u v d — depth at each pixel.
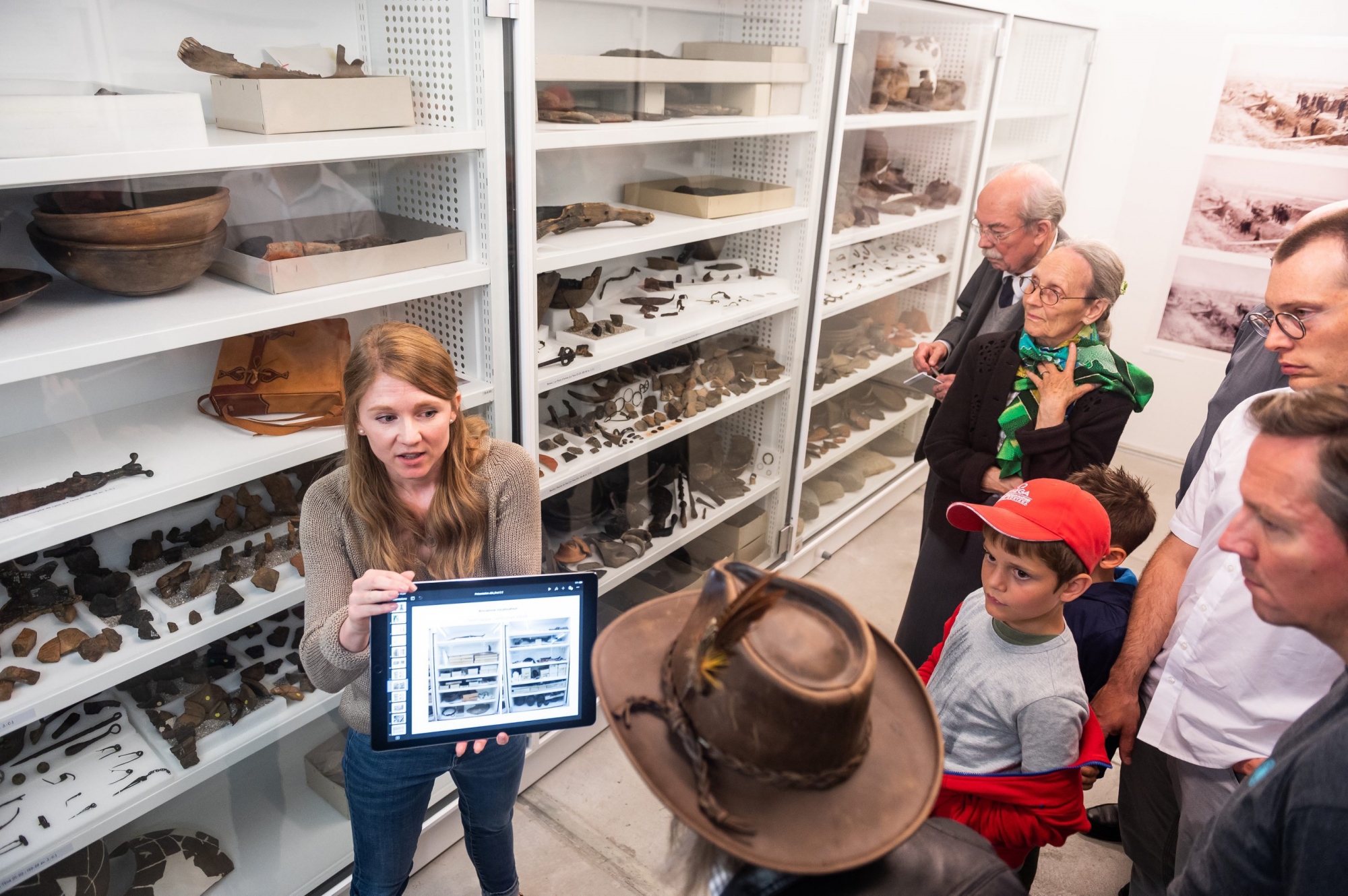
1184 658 1.53
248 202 1.62
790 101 2.80
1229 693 1.46
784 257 3.13
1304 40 3.99
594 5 2.06
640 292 2.78
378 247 1.72
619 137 2.13
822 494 3.83
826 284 3.33
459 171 1.87
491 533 1.57
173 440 1.67
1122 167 4.73
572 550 2.55
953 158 3.87
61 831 1.52
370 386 1.33
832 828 0.73
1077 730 1.37
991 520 1.35
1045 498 1.35
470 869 2.23
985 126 3.92
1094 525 1.33
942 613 2.34
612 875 2.22
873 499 4.07
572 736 2.61
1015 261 2.49
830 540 3.85
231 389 1.71
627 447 2.56
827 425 3.72
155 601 1.68
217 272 1.69
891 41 3.13
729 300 2.93
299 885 1.92
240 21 1.68
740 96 2.58
